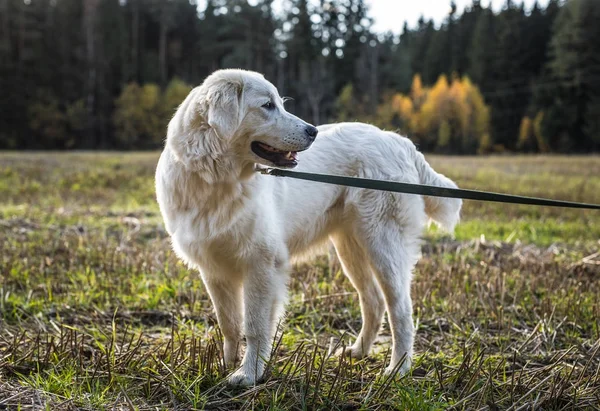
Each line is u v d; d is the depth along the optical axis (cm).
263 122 364
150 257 656
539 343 434
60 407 310
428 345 449
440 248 756
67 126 5375
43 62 5497
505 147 5609
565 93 5262
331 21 6419
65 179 1669
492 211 1183
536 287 582
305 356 369
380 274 420
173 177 368
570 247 820
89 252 677
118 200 1291
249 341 374
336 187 435
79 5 6041
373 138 445
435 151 5250
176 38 7056
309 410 329
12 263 615
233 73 363
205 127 355
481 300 518
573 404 334
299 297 545
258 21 6056
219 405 334
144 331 464
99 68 5709
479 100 5234
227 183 361
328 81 5681
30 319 477
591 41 5194
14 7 5512
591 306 511
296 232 421
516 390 352
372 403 335
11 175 1773
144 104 5372
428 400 334
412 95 5666
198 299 535
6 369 363
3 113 5147
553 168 2450
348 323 495
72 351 384
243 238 370
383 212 425
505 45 5931
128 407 317
